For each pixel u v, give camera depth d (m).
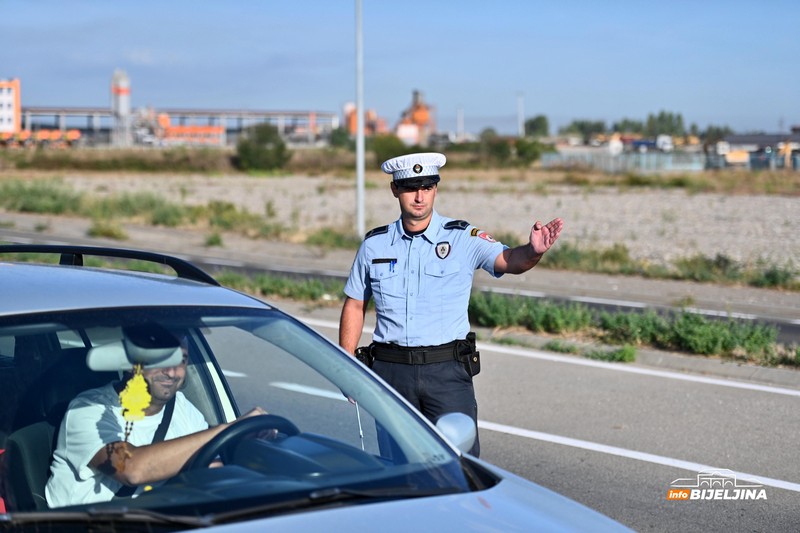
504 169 89.69
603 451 7.23
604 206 41.56
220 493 2.94
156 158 89.75
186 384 3.90
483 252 5.02
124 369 3.40
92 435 3.44
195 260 20.84
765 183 58.19
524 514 2.95
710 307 15.43
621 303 15.55
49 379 3.48
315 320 12.49
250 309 3.71
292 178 77.19
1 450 3.44
